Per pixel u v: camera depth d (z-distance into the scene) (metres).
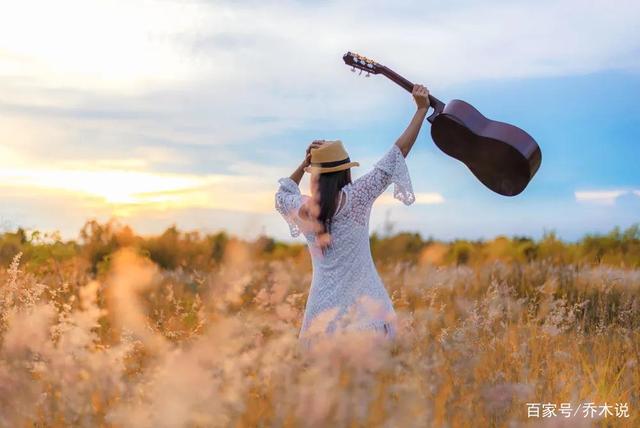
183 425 2.03
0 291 4.35
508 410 2.75
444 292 7.71
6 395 2.26
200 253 12.57
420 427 2.17
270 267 9.33
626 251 15.08
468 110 5.10
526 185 5.21
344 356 2.34
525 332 5.07
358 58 4.74
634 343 5.51
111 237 11.41
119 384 2.35
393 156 4.09
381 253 11.53
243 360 2.30
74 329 2.47
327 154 4.01
